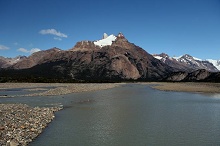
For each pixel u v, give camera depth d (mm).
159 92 95062
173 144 24344
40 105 52312
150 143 24703
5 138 23438
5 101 59562
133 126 31844
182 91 98812
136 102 58562
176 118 37156
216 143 24641
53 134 27797
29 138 25219
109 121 35094
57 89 93188
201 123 33562
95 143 24641
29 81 185750
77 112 42969
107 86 145125
